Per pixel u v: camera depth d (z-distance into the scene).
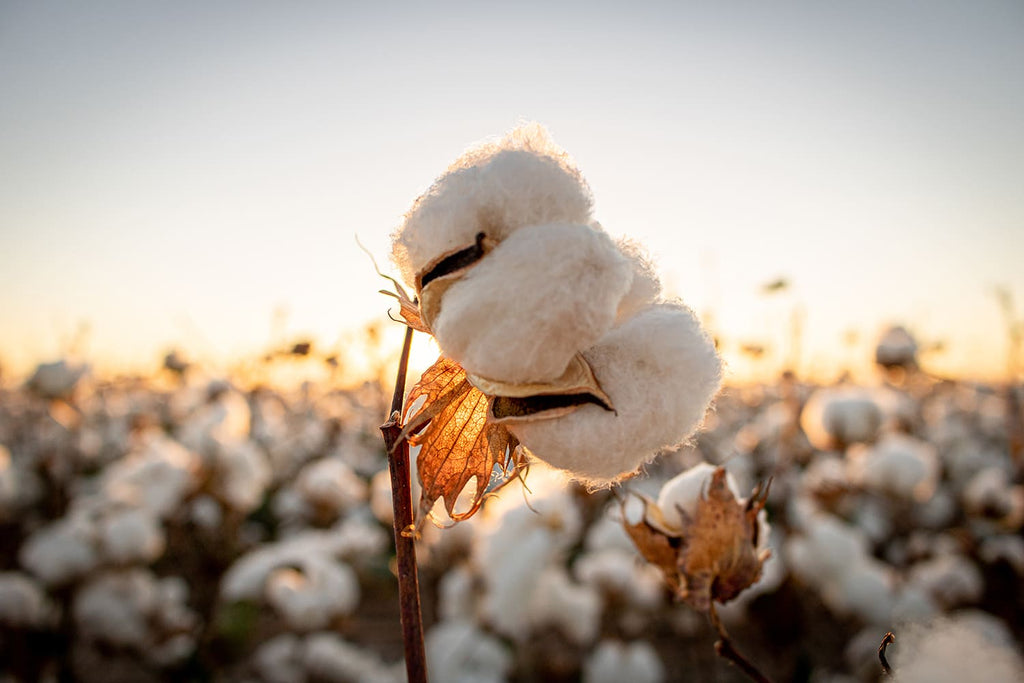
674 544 0.87
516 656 3.36
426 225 0.65
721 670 3.44
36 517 5.26
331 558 4.12
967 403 8.23
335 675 3.50
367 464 6.76
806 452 4.59
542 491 3.35
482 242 0.63
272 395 8.09
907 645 0.67
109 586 3.60
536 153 0.67
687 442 0.74
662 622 3.81
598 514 3.90
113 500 3.96
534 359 0.61
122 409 7.67
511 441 0.74
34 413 6.15
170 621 3.67
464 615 3.54
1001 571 4.12
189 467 4.46
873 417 4.43
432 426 0.77
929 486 4.48
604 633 3.48
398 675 3.66
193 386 6.06
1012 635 3.43
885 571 3.63
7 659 3.30
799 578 3.45
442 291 0.65
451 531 3.79
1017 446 6.07
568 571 3.72
